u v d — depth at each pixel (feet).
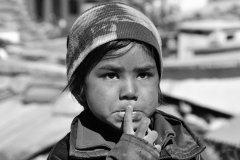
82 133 5.94
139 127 5.48
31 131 19.70
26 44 33.73
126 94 5.48
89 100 5.70
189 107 27.66
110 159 5.40
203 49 31.91
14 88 25.49
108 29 5.55
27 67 26.84
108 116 5.57
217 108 27.37
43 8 67.56
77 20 6.06
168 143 6.06
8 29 34.96
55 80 25.38
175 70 27.94
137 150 5.35
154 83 5.71
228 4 40.75
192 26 36.17
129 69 5.50
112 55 5.47
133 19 5.73
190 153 6.06
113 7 5.90
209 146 17.22
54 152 6.07
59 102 21.89
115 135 6.05
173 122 6.48
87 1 74.38
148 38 5.58
